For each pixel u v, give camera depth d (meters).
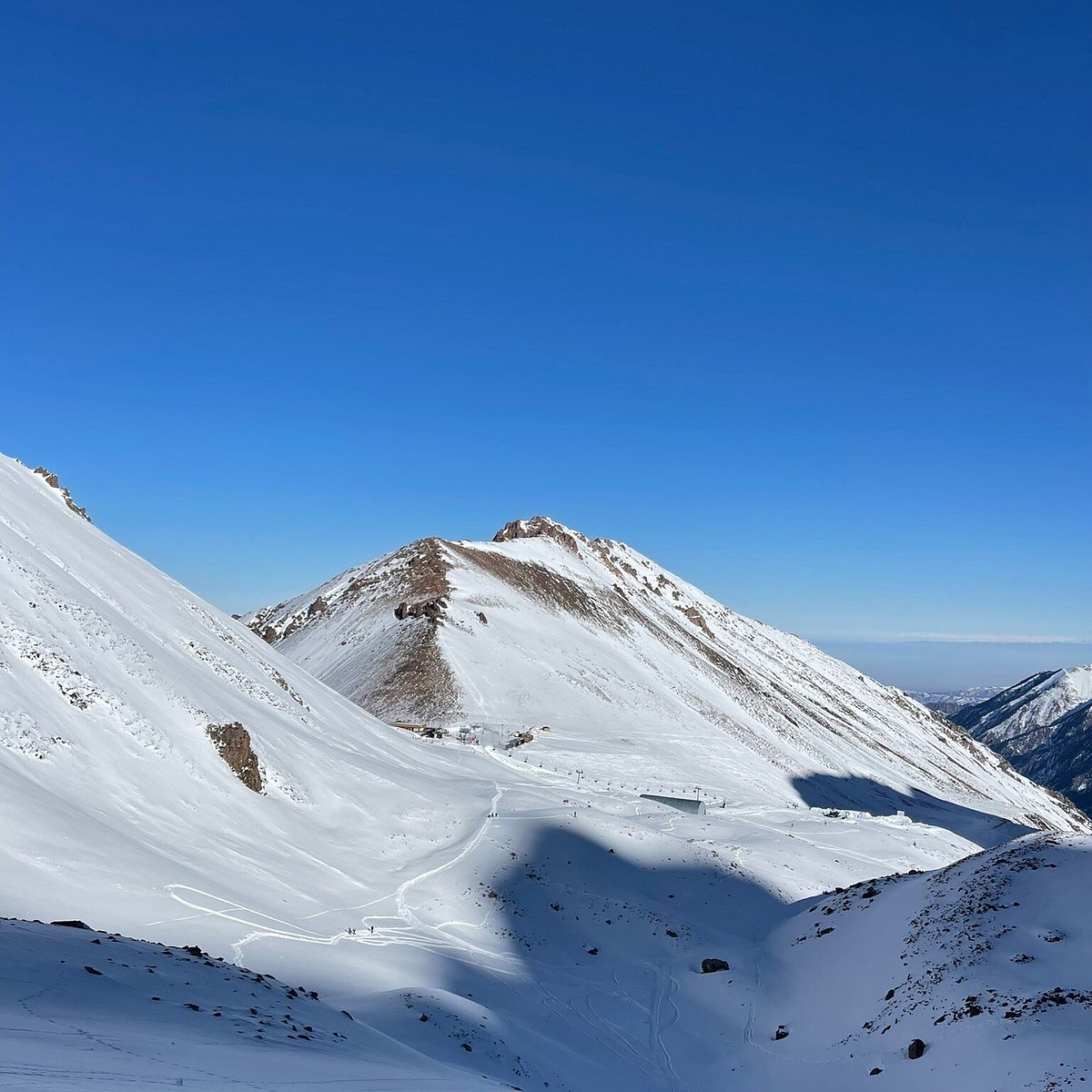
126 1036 11.50
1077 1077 16.69
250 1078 10.86
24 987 12.58
